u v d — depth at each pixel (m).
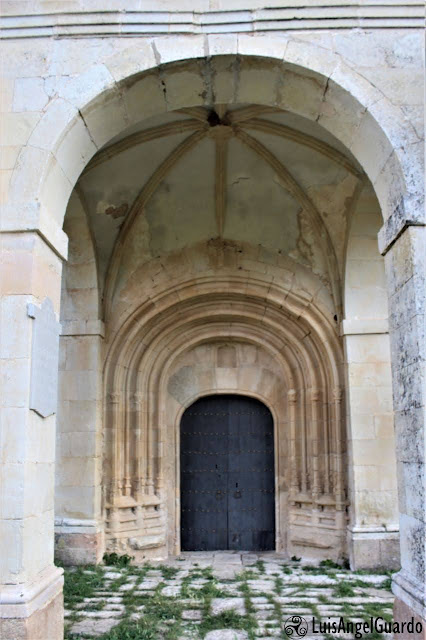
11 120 6.36
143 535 10.82
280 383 11.95
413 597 5.48
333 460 10.73
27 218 6.00
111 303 11.03
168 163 9.95
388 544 9.65
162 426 11.59
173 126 9.30
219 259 11.20
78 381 10.52
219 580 9.24
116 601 7.95
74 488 10.20
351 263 10.41
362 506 9.84
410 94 6.39
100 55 6.54
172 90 6.88
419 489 5.62
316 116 7.04
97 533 10.02
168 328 11.58
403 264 6.10
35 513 5.74
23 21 6.59
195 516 11.80
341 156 9.38
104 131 6.94
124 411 11.12
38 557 5.77
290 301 11.05
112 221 10.59
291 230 10.86
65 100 6.42
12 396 5.68
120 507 10.66
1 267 5.93
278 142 9.62
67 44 6.56
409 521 5.85
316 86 6.63
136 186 10.23
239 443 12.05
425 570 5.44
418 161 6.12
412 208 5.98
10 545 5.42
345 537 10.32
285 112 9.03
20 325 5.82
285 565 10.27
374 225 10.16
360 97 6.38
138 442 11.12
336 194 10.16
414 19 6.55
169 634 6.68
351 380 10.20
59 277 6.61
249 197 10.66
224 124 9.33
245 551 11.60
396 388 6.28
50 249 6.38
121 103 6.76
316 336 10.99
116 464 10.74
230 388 11.99
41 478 5.91
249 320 11.68
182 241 11.21
